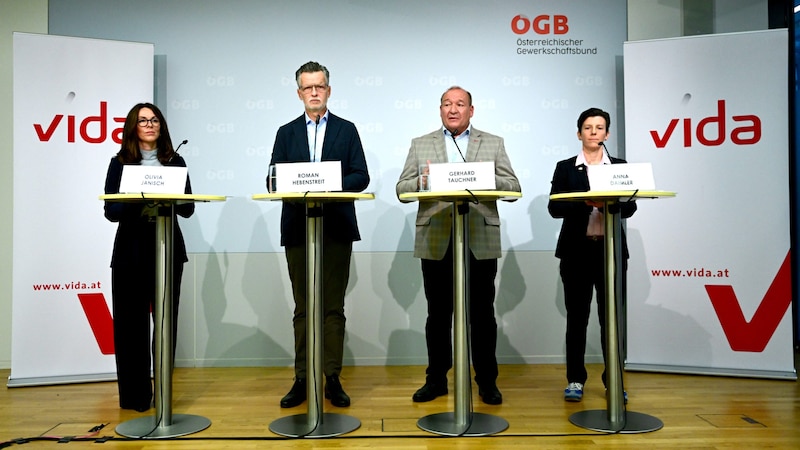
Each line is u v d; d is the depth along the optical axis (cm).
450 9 397
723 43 358
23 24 388
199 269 390
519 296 396
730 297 357
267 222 393
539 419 268
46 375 346
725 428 255
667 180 366
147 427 257
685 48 363
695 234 363
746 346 355
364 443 238
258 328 392
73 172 353
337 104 395
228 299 391
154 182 234
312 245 251
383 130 396
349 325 393
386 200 395
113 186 279
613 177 240
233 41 393
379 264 394
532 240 397
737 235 356
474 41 398
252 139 393
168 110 391
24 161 345
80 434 251
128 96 363
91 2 388
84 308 354
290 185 237
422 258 297
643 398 306
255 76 393
